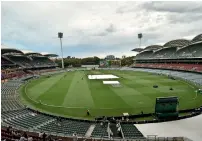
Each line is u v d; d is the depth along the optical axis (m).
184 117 34.97
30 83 81.69
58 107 44.31
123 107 42.75
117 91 58.78
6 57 110.25
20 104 46.38
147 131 29.52
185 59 111.06
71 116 38.28
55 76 108.38
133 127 30.84
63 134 26.17
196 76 83.25
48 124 31.95
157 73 106.94
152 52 147.62
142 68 140.50
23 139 21.33
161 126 31.38
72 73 124.94
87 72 128.62
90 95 54.62
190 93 54.72
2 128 26.67
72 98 51.84
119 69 149.75
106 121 33.44
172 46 121.06
